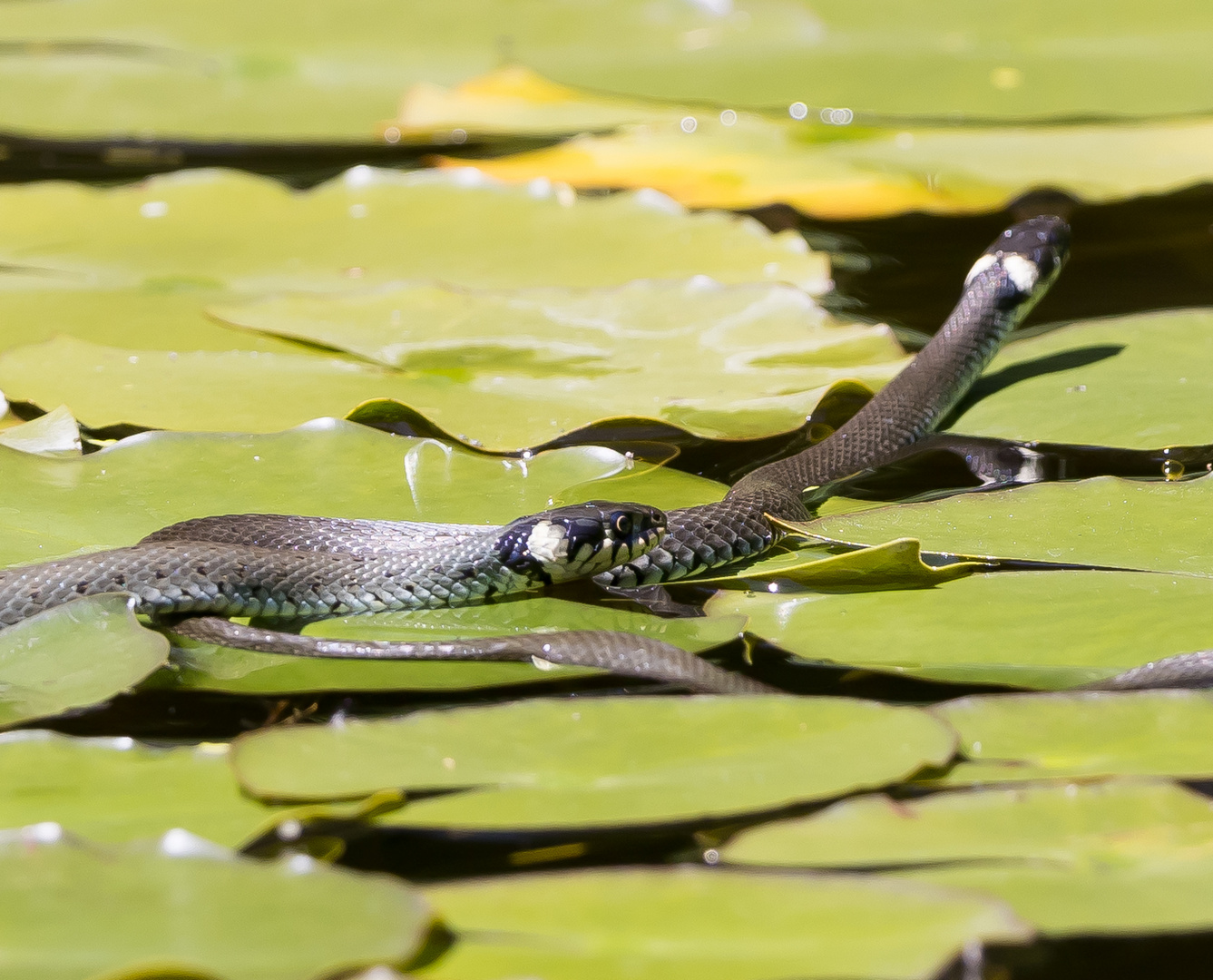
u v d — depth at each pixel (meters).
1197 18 29.52
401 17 31.98
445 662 9.09
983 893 6.00
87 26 32.44
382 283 17.81
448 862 6.79
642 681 8.73
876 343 15.35
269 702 8.58
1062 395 13.60
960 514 10.96
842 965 5.47
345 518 11.10
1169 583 9.70
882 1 30.59
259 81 29.70
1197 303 17.56
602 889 6.06
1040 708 7.70
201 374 14.14
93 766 7.23
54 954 5.48
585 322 15.98
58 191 21.34
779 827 6.51
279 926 5.63
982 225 22.19
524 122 27.34
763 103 27.22
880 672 8.72
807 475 12.38
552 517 10.49
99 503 11.25
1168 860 6.23
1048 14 29.73
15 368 13.95
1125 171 22.39
